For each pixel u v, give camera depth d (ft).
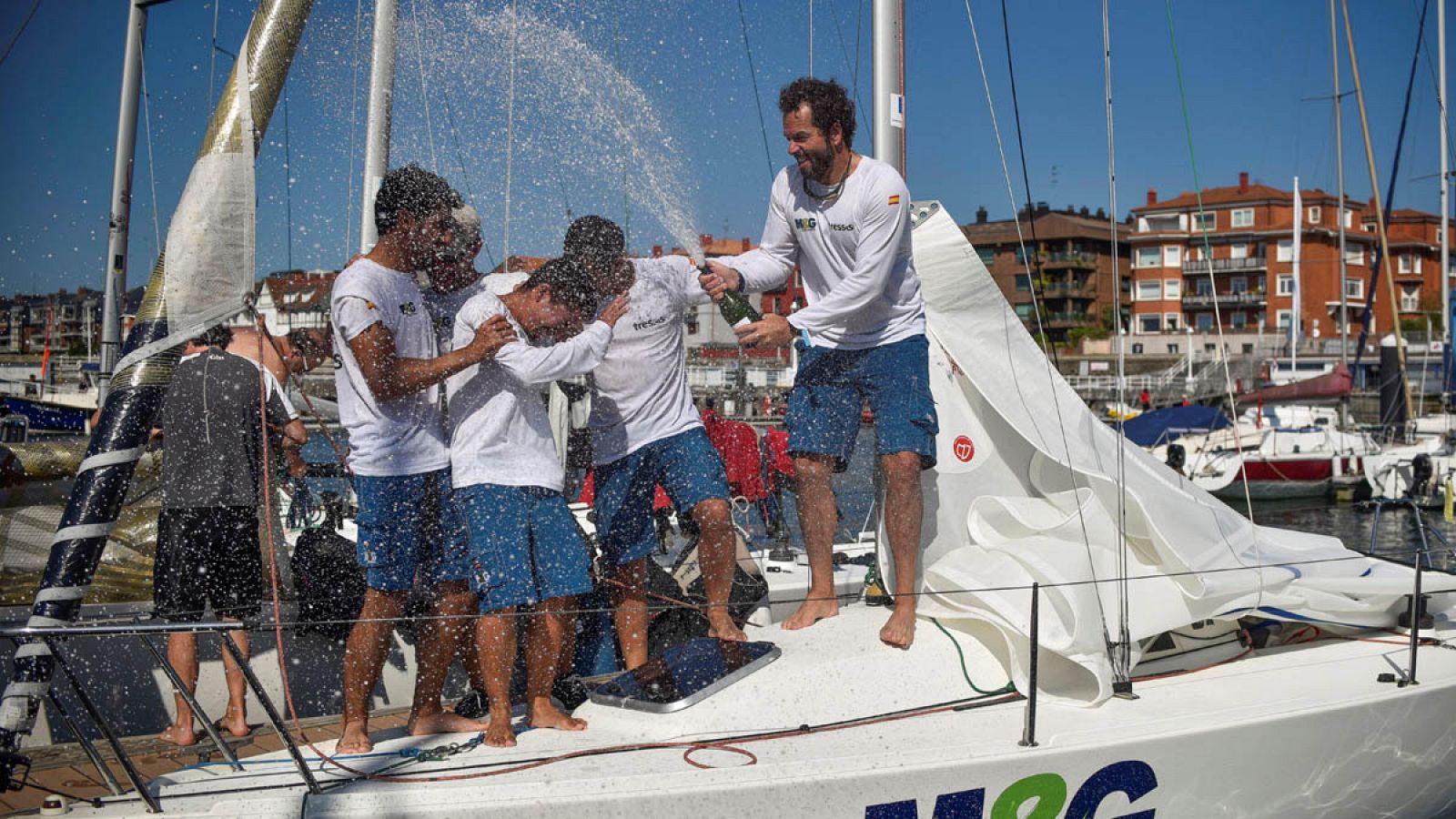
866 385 12.21
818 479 12.30
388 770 9.08
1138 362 170.40
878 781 9.08
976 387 12.91
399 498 9.95
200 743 10.73
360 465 9.94
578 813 8.56
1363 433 66.44
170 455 11.29
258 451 11.79
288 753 9.53
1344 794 11.41
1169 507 12.30
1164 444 66.80
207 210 9.75
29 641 8.84
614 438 11.81
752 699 10.12
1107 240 194.08
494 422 9.93
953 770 9.28
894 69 14.78
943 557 12.07
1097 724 10.18
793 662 10.69
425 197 9.90
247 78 10.03
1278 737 10.66
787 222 12.41
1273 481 60.75
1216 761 10.38
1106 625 11.10
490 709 10.44
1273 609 12.53
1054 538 11.71
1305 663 12.32
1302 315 189.06
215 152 9.87
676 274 11.82
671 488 11.93
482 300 10.13
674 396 11.90
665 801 8.66
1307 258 190.80
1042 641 10.53
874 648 11.07
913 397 11.93
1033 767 9.54
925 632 11.34
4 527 13.47
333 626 12.13
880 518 12.68
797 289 13.51
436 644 10.33
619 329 11.50
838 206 11.78
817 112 11.48
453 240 10.17
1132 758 9.93
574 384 13.46
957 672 10.87
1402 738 11.55
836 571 15.20
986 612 11.03
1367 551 15.62
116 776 9.69
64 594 9.05
